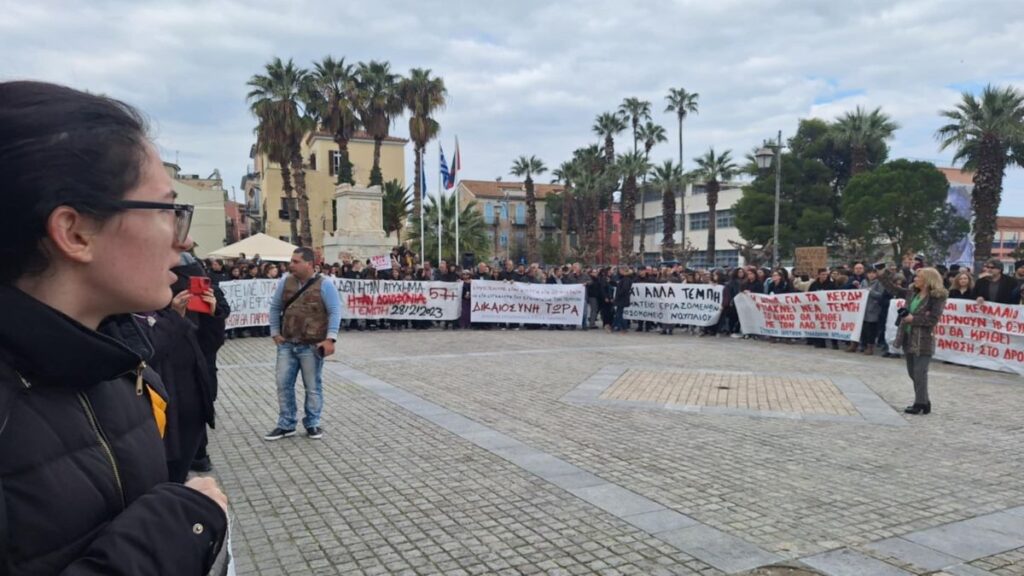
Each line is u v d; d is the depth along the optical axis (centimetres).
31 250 89
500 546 394
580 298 1820
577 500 469
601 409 771
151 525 92
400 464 558
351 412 754
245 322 1534
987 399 854
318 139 4916
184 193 4212
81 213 89
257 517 442
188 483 107
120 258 95
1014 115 2989
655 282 1864
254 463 564
